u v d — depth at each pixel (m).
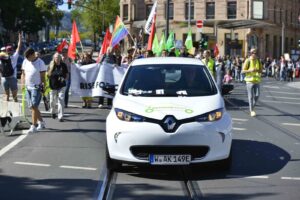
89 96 17.98
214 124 7.82
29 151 10.11
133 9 74.62
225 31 66.12
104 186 7.55
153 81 8.89
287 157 9.65
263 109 18.38
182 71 9.14
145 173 8.35
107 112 16.59
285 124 14.25
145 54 20.53
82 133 12.29
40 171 8.48
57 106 15.23
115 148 7.92
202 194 7.14
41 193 7.19
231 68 43.56
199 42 37.97
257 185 7.64
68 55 18.55
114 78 18.05
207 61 19.56
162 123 7.67
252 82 15.89
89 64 18.09
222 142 7.92
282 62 46.41
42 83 12.50
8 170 8.54
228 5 67.50
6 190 7.34
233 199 6.90
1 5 78.69
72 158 9.48
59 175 8.22
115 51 20.89
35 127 12.48
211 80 9.03
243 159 9.44
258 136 12.07
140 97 8.41
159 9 71.38
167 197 7.00
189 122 7.68
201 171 8.47
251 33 65.56
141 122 7.75
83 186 7.56
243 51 65.25
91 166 8.86
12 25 83.12
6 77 17.42
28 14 86.12
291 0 77.94
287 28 76.50
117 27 20.16
